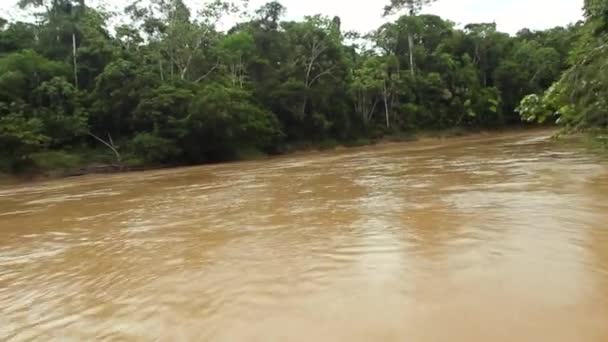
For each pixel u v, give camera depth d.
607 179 12.34
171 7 42.62
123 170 32.81
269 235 8.84
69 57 39.78
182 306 5.63
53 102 34.22
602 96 11.41
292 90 44.06
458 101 54.53
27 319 5.66
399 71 54.41
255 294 5.80
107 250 8.74
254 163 33.19
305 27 48.25
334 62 48.59
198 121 35.31
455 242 7.32
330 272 6.39
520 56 62.06
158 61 41.47
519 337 4.23
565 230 7.57
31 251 9.16
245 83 44.56
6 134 27.73
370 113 52.12
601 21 12.16
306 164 27.72
